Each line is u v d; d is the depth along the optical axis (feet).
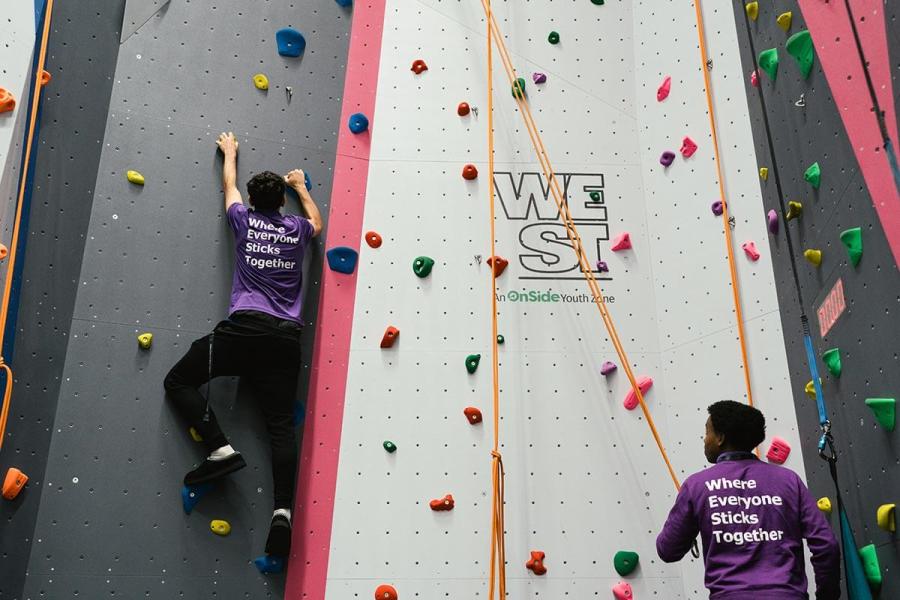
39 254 10.30
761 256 10.95
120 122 11.38
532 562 10.48
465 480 10.82
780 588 7.43
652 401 11.33
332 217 11.71
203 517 10.29
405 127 12.23
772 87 10.78
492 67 12.62
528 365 11.35
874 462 8.54
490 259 11.69
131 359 10.60
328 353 11.15
